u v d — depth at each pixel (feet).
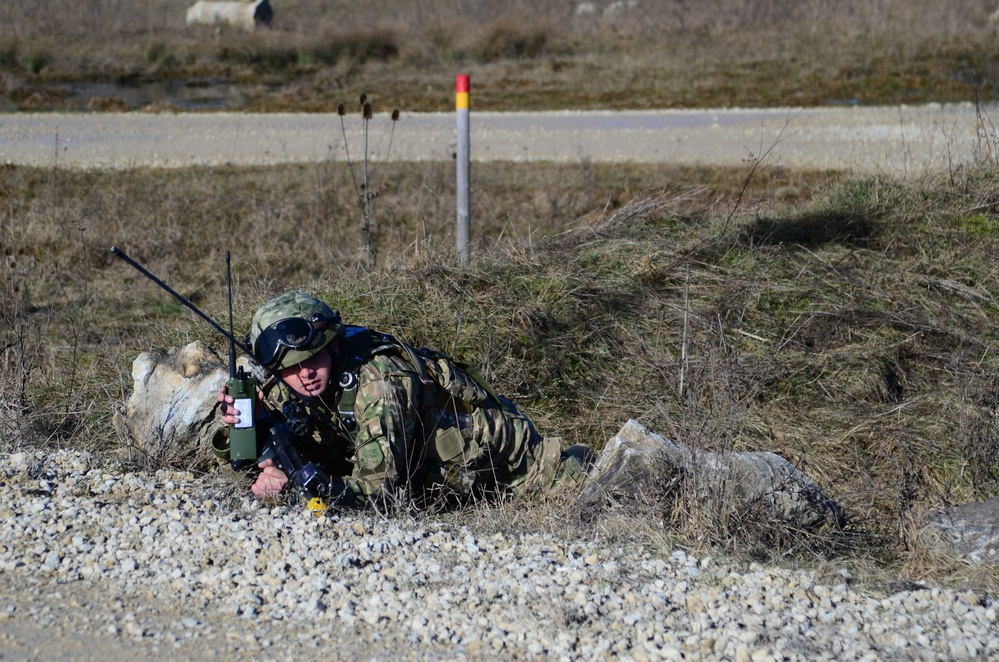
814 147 105.50
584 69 159.53
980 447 39.65
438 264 52.08
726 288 51.80
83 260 68.33
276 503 31.94
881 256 55.67
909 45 165.58
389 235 74.69
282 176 92.94
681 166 97.14
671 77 152.05
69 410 42.39
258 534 29.07
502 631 24.20
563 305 49.96
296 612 25.21
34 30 191.42
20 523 29.91
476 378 34.58
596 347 48.21
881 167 71.67
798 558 29.68
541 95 144.25
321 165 98.48
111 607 25.48
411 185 88.99
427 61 172.45
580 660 23.12
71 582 26.86
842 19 184.85
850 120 122.62
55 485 32.94
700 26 185.68
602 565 27.81
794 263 54.95
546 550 28.89
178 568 27.25
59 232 73.56
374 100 142.41
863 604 26.09
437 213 78.48
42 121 128.06
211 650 23.54
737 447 41.47
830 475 40.50
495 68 164.55
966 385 44.50
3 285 61.05
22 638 24.04
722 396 36.83
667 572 27.68
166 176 94.32
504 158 103.76
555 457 34.78
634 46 175.73
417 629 24.39
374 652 23.44
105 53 177.78
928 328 49.47
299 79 162.71
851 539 31.35
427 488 33.68
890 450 41.78
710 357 41.63
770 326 49.73
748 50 167.43
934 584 27.91
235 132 120.57
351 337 32.42
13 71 165.27
